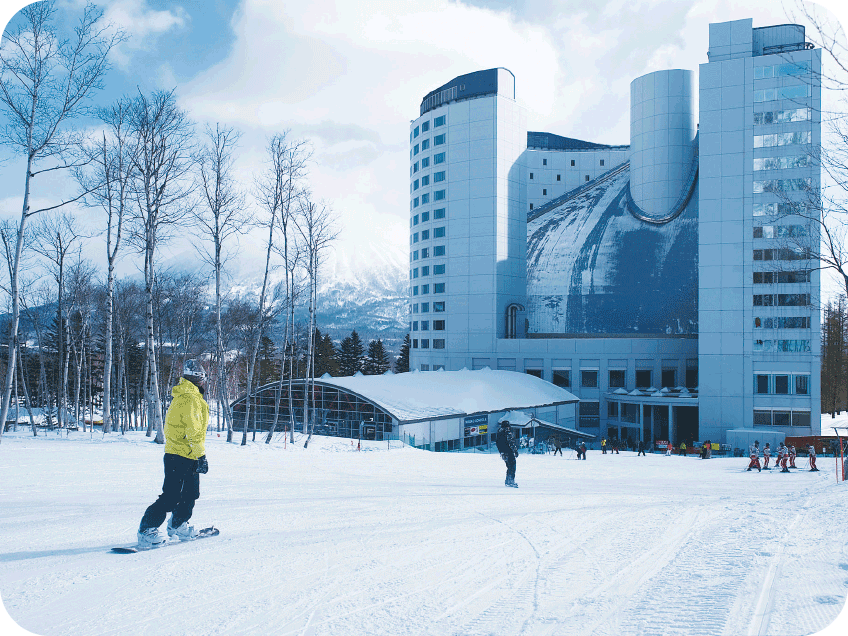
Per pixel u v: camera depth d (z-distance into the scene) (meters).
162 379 51.28
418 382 57.19
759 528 7.38
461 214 85.19
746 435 58.00
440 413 49.38
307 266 37.69
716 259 61.62
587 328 82.56
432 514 9.22
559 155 105.56
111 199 29.89
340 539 7.21
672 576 5.39
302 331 91.06
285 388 53.44
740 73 60.94
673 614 4.36
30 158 24.27
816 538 6.60
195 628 4.27
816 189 17.25
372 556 6.35
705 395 61.94
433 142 88.56
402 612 4.58
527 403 60.59
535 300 88.38
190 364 7.19
